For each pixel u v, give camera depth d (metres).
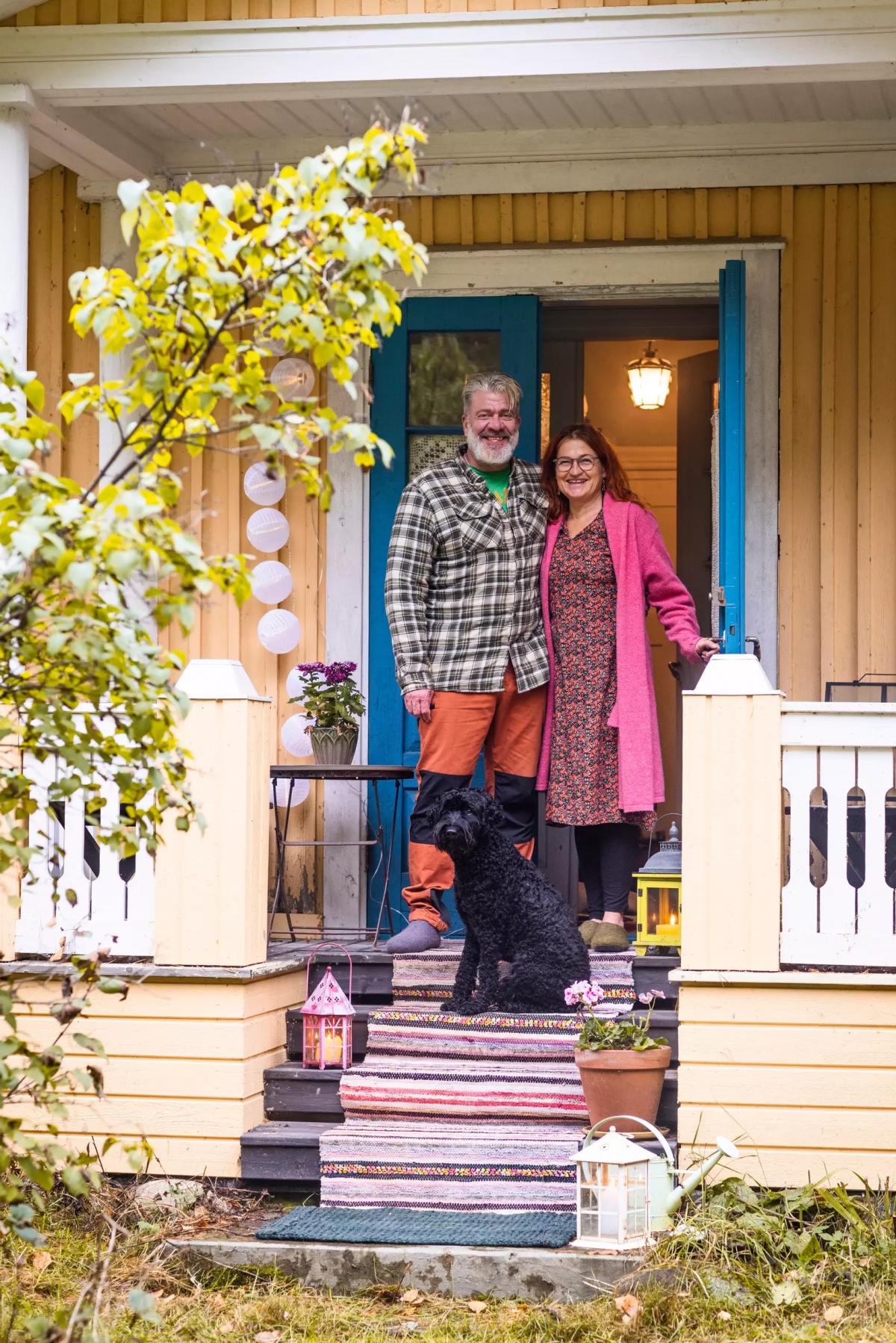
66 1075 3.38
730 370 6.50
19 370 3.28
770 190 6.90
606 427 10.36
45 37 5.89
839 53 5.51
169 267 3.04
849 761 4.98
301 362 7.11
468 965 5.47
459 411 7.19
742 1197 4.71
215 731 5.40
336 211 3.00
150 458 3.26
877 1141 4.82
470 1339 4.11
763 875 4.93
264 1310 4.28
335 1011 5.45
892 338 6.81
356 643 7.17
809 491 6.87
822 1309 4.28
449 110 6.72
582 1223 4.58
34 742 3.49
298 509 7.24
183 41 5.84
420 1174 4.95
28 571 3.24
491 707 5.98
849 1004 4.87
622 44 5.61
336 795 7.12
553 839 7.31
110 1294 4.35
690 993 4.93
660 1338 4.09
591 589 5.97
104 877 5.53
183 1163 5.27
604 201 7.02
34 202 7.36
